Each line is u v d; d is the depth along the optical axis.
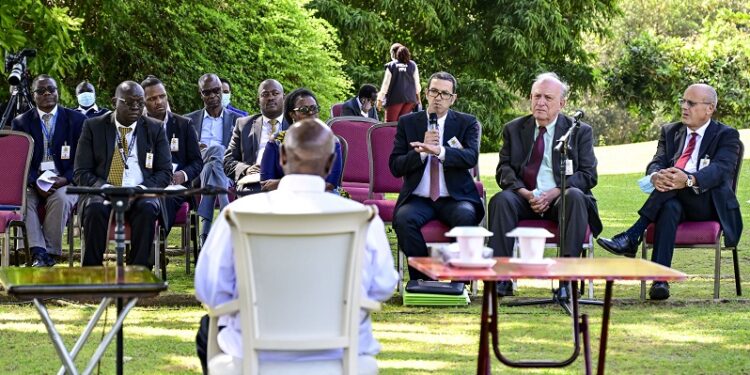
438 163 9.19
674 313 8.58
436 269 4.84
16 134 9.62
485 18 39.00
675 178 9.01
